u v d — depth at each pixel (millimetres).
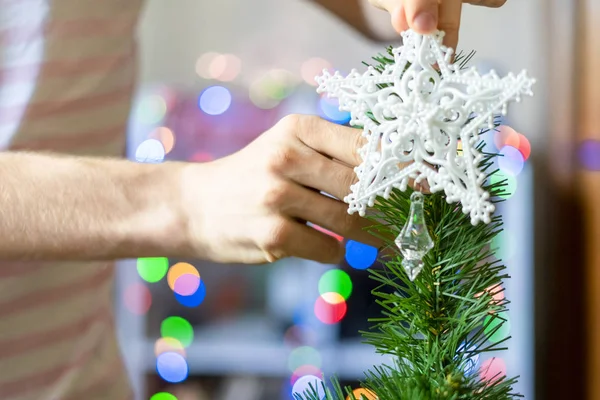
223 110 1689
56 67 993
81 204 746
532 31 1712
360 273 1655
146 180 746
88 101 1027
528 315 1461
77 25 1007
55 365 991
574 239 1392
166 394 1710
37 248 760
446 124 625
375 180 636
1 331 957
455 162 624
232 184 702
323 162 681
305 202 688
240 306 1775
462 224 665
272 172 685
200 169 734
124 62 1088
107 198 748
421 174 629
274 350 1662
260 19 1967
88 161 769
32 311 972
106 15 1040
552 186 1445
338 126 679
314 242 700
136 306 1686
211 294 1772
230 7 1975
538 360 1458
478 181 619
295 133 685
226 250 727
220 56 1979
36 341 978
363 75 641
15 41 986
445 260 654
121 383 1070
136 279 1695
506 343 1477
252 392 1727
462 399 614
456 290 662
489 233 669
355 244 1593
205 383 1740
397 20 633
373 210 694
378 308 1645
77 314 1007
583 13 1331
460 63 670
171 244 743
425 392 610
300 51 1958
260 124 1685
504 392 636
